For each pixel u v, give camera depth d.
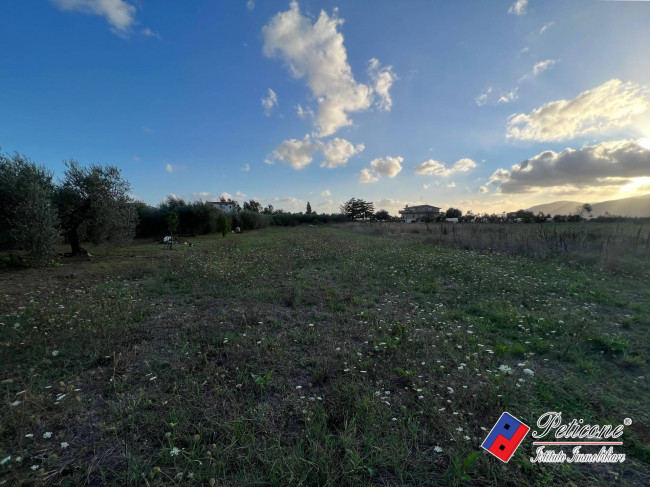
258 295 5.92
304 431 2.23
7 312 4.98
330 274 8.09
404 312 4.96
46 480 1.84
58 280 7.54
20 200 9.26
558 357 3.42
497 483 1.83
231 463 1.96
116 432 2.23
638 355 3.36
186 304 5.50
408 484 1.83
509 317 4.60
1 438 2.18
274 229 38.66
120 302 5.33
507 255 10.91
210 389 2.82
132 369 3.18
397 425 2.32
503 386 2.74
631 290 6.19
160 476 1.84
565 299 5.66
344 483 1.81
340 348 3.59
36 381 2.93
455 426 2.27
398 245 14.47
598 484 1.83
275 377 3.03
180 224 24.48
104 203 11.86
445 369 3.16
